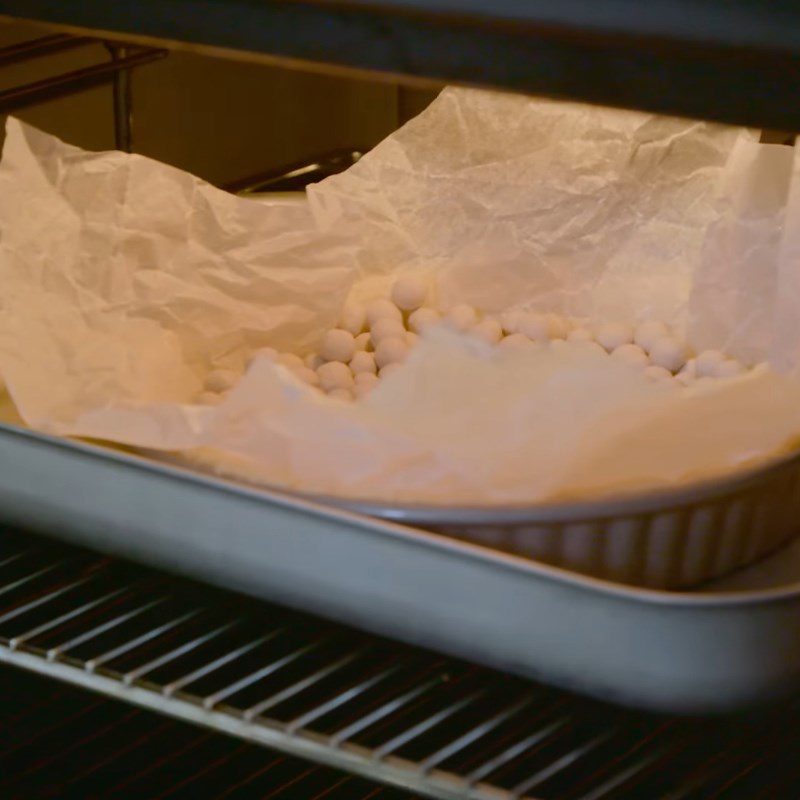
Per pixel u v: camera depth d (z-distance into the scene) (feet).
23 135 1.98
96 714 1.99
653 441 1.75
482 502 1.73
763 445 1.77
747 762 1.84
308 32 1.51
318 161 2.54
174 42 1.56
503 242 2.22
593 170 2.18
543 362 1.76
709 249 2.11
